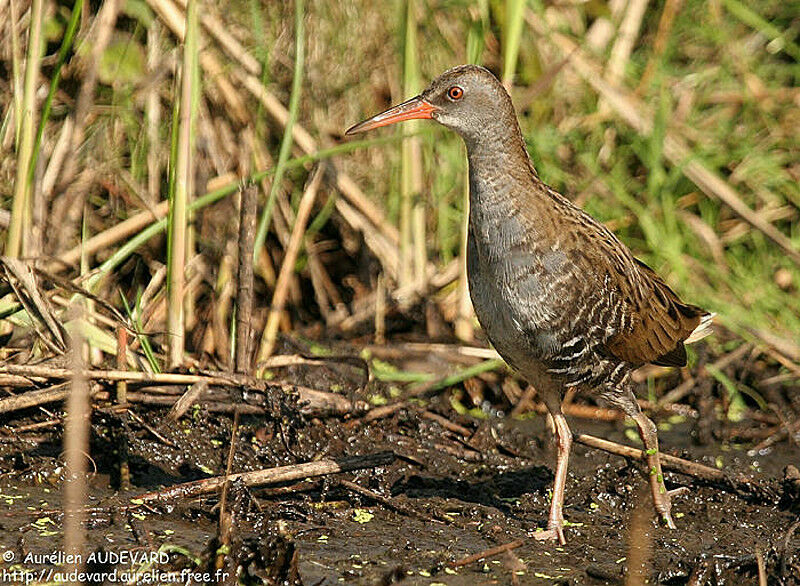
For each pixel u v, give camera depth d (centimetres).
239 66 1214
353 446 1039
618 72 1371
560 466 929
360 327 1256
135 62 1171
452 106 909
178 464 975
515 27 1085
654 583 859
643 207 1345
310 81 1277
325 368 1155
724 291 1311
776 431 1148
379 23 1302
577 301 890
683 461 1023
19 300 983
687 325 984
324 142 1279
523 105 1156
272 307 1162
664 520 945
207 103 1227
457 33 1338
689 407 1206
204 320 1197
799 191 1361
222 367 1084
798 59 1448
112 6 1049
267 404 1026
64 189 1119
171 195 1023
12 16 1016
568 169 1364
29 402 966
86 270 1065
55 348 989
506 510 969
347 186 1249
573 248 891
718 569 867
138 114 1197
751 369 1238
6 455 948
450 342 1238
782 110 1420
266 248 1272
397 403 1095
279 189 1261
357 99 1304
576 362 911
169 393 1026
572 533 929
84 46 1141
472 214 911
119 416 981
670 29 1418
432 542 892
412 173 1239
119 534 858
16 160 1014
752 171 1366
